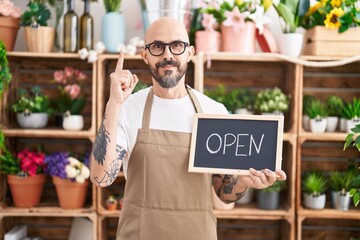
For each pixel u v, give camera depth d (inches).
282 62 112.9
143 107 64.2
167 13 102.7
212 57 103.0
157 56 60.6
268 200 105.7
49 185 118.5
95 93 105.1
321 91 118.2
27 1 116.2
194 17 108.6
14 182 105.7
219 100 108.3
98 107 105.3
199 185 62.6
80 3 116.0
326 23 101.2
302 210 104.7
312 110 105.8
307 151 118.7
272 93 106.8
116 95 57.2
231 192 66.1
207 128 62.4
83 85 117.7
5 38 104.2
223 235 119.9
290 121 108.2
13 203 111.5
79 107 109.7
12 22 104.2
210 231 62.9
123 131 63.3
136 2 116.0
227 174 63.8
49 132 105.0
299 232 104.2
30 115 106.3
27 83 117.9
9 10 102.4
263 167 59.6
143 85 107.9
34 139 118.3
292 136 104.1
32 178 106.0
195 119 62.8
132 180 63.4
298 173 104.4
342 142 118.3
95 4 116.4
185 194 62.1
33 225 119.7
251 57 102.9
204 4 104.3
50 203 112.0
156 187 61.8
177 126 63.6
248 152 60.6
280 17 109.3
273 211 105.0
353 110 105.4
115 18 107.2
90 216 105.7
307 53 109.9
